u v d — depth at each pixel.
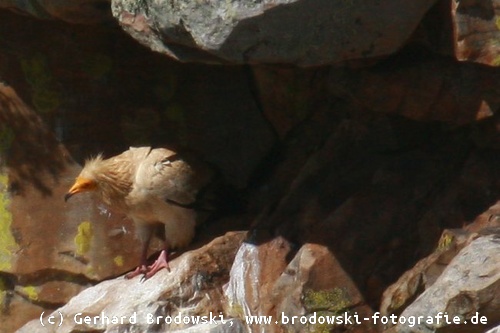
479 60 20.67
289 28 19.66
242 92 25.69
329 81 22.77
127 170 24.11
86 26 24.92
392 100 22.23
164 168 23.92
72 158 25.28
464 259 20.27
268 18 19.42
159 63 25.33
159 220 24.34
